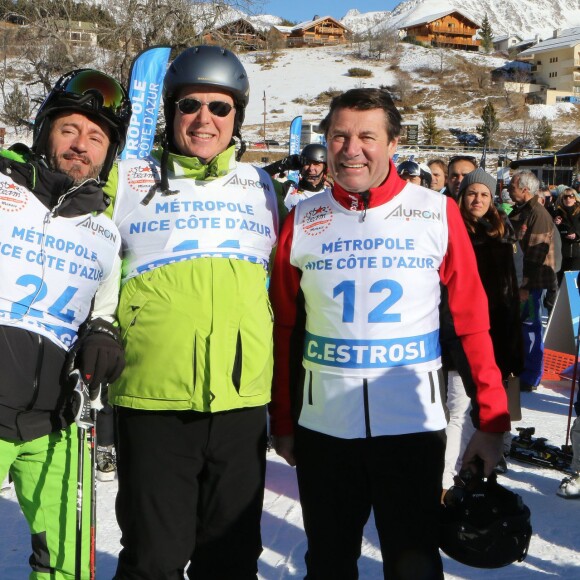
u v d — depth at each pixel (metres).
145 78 8.25
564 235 8.91
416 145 52.81
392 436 2.15
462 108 76.69
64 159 2.23
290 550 3.36
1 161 2.17
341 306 2.18
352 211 2.21
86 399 2.26
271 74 84.06
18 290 2.13
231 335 2.25
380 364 2.15
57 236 2.19
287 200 5.92
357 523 2.24
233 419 2.28
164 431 2.24
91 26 16.98
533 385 6.40
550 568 3.23
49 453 2.27
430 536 2.16
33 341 2.15
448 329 2.30
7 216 2.13
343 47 98.81
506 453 4.42
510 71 91.75
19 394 2.13
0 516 3.65
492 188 3.62
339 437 2.18
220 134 2.35
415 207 2.22
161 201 2.32
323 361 2.21
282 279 2.34
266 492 4.03
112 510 3.72
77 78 2.21
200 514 2.34
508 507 2.31
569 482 4.05
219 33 17.34
